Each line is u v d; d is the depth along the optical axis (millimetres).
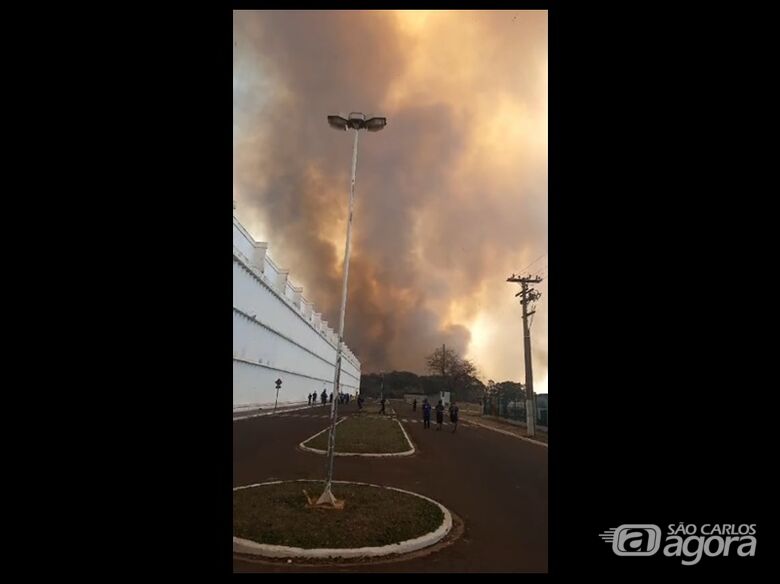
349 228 9875
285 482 10617
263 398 45469
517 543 7664
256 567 6180
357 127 10164
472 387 111812
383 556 6777
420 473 13719
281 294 49562
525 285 29703
